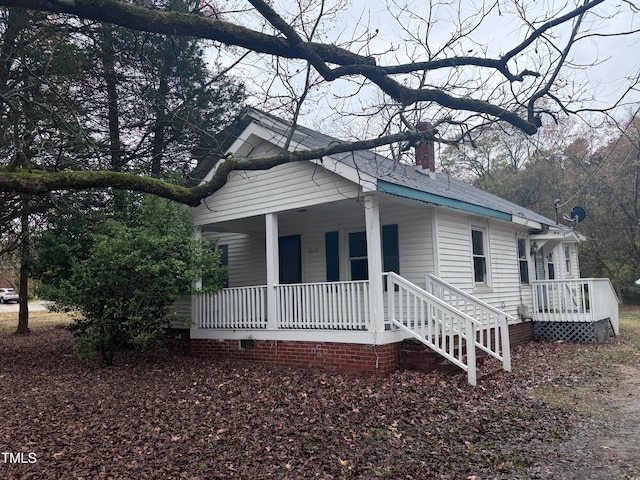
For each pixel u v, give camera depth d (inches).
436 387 333.1
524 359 456.1
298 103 291.1
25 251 500.4
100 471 204.7
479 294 501.7
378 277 374.9
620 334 671.1
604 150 886.4
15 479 197.3
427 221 449.7
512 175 1327.5
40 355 535.2
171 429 257.9
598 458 213.5
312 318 407.8
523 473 199.8
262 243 596.7
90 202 476.7
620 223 1115.3
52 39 447.8
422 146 608.7
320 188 410.6
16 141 251.8
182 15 185.3
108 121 534.9
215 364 437.1
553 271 749.9
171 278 417.1
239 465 210.8
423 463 211.5
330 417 274.2
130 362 458.9
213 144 482.6
